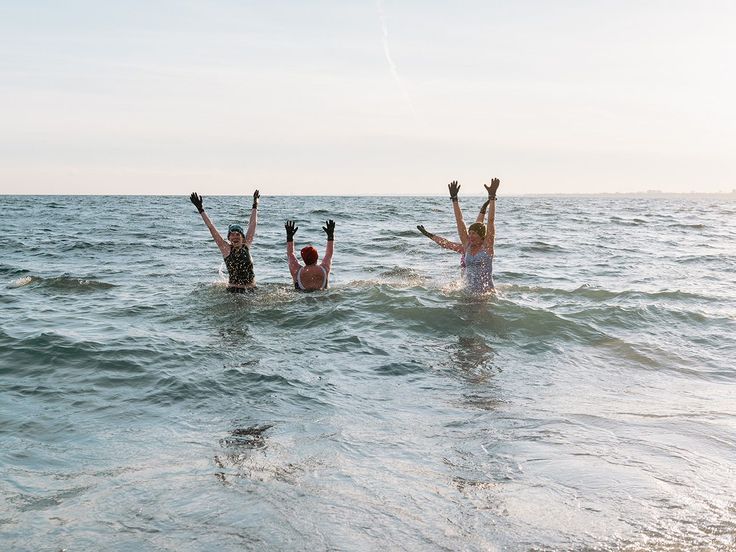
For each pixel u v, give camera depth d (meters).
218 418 4.38
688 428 4.26
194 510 3.03
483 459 3.69
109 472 3.46
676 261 14.70
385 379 5.39
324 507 3.07
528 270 12.84
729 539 2.83
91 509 3.03
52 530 2.83
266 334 6.87
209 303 8.39
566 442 3.97
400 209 44.06
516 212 43.66
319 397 4.87
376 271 12.16
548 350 6.39
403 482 3.37
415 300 8.20
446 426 4.25
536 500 3.18
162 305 8.30
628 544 2.78
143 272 12.00
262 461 3.63
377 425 4.27
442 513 3.03
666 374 5.71
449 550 2.71
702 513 3.07
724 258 15.34
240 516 2.97
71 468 3.52
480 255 8.58
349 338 6.68
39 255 14.97
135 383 5.12
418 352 6.24
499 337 6.81
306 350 6.25
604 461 3.68
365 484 3.34
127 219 31.06
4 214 35.19
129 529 2.85
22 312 7.85
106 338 6.43
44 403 4.64
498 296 8.52
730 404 4.86
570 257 15.35
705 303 8.85
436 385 5.24
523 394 5.03
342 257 14.87
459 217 8.76
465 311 7.74
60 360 5.66
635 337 6.94
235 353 6.06
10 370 5.40
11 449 3.77
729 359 6.24
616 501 3.18
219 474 3.44
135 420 4.32
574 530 2.89
